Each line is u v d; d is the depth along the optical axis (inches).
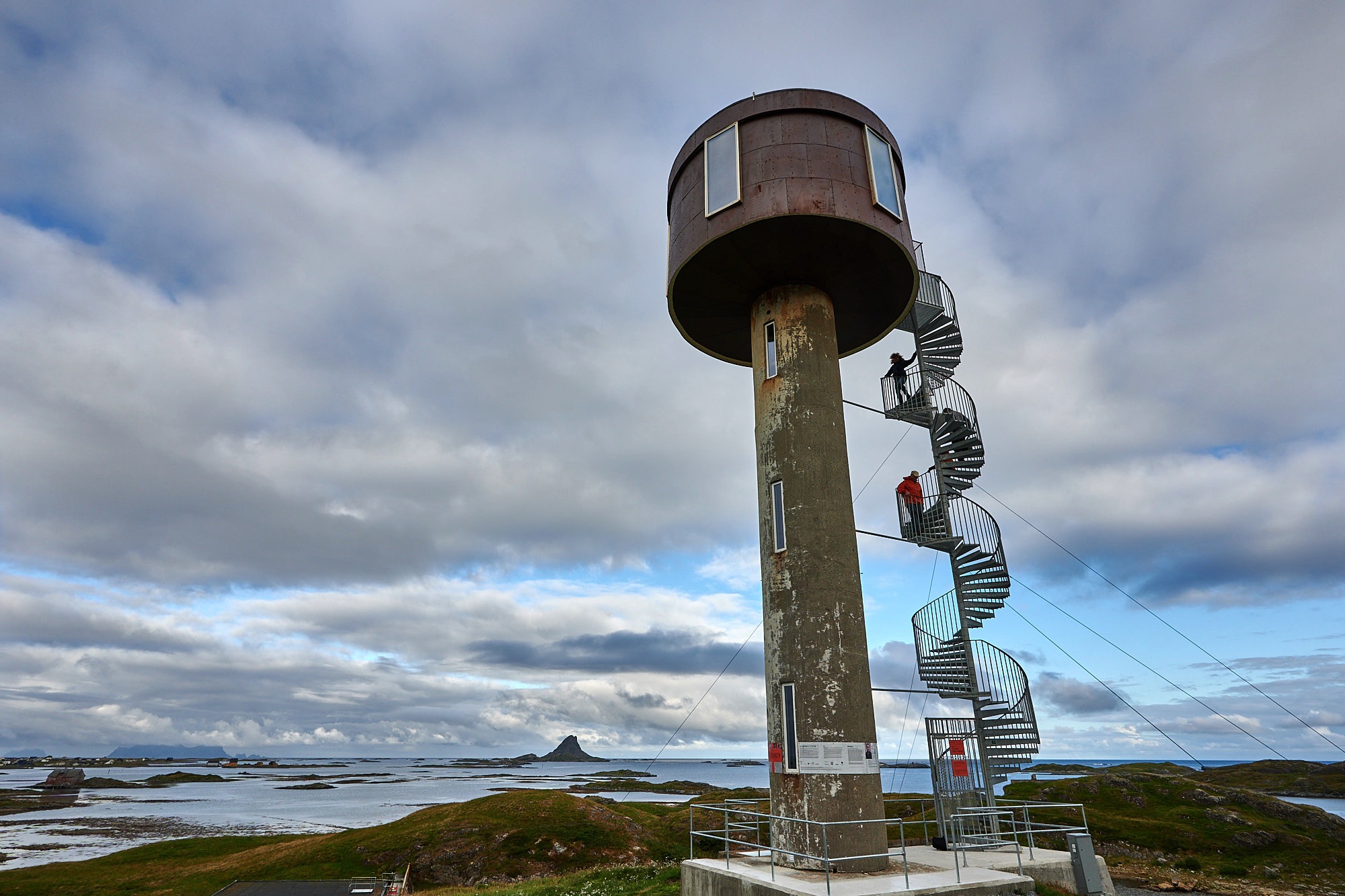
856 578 597.9
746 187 655.8
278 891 1117.1
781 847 544.1
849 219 633.0
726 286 713.0
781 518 614.9
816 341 667.4
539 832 1408.7
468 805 1588.3
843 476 628.7
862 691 562.3
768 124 678.5
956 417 802.2
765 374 676.7
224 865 1343.5
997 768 732.0
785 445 629.6
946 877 499.5
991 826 707.4
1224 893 1073.5
